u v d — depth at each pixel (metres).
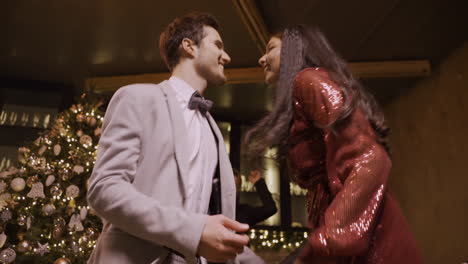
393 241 0.89
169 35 1.65
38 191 3.31
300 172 1.10
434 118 5.46
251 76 5.59
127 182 1.09
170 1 4.37
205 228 1.01
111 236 1.12
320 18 4.57
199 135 1.42
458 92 5.04
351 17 4.56
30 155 3.72
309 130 1.07
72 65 5.64
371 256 0.88
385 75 5.36
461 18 4.60
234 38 5.00
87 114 3.90
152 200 1.06
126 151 1.13
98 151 1.16
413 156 5.86
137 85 1.31
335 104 0.97
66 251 3.24
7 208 3.31
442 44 5.10
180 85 1.50
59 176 3.50
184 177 1.20
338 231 0.83
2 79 5.91
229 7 4.43
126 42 5.12
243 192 6.68
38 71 5.78
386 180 0.90
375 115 1.08
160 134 1.23
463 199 4.82
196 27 1.62
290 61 1.24
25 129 5.78
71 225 3.29
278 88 1.22
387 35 4.89
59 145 3.64
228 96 6.23
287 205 6.61
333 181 0.94
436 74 5.47
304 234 6.05
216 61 1.60
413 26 4.73
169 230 1.00
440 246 5.17
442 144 5.27
